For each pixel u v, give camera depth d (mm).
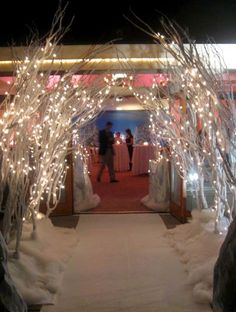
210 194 5598
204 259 3979
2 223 4266
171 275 3885
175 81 4566
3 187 3877
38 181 4531
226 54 4812
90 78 4855
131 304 3281
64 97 4445
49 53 4199
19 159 3990
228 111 3898
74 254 4582
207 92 3936
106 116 13969
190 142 4660
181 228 5328
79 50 4770
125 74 5031
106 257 4461
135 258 4410
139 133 11750
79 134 6629
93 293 3498
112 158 10125
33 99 3967
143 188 9156
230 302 2480
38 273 3717
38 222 5027
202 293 3303
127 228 5750
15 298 2697
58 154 4777
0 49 4770
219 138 3992
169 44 4145
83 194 6992
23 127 3943
